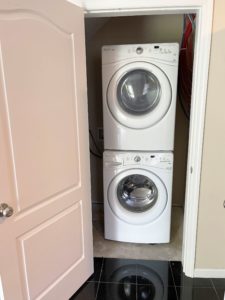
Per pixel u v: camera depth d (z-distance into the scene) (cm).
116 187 214
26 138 121
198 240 181
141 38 248
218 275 187
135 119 198
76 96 151
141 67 188
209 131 159
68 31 138
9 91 110
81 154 161
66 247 160
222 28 144
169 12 153
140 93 204
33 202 130
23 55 114
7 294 122
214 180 168
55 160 140
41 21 121
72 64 145
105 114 202
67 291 167
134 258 212
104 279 189
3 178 112
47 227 142
